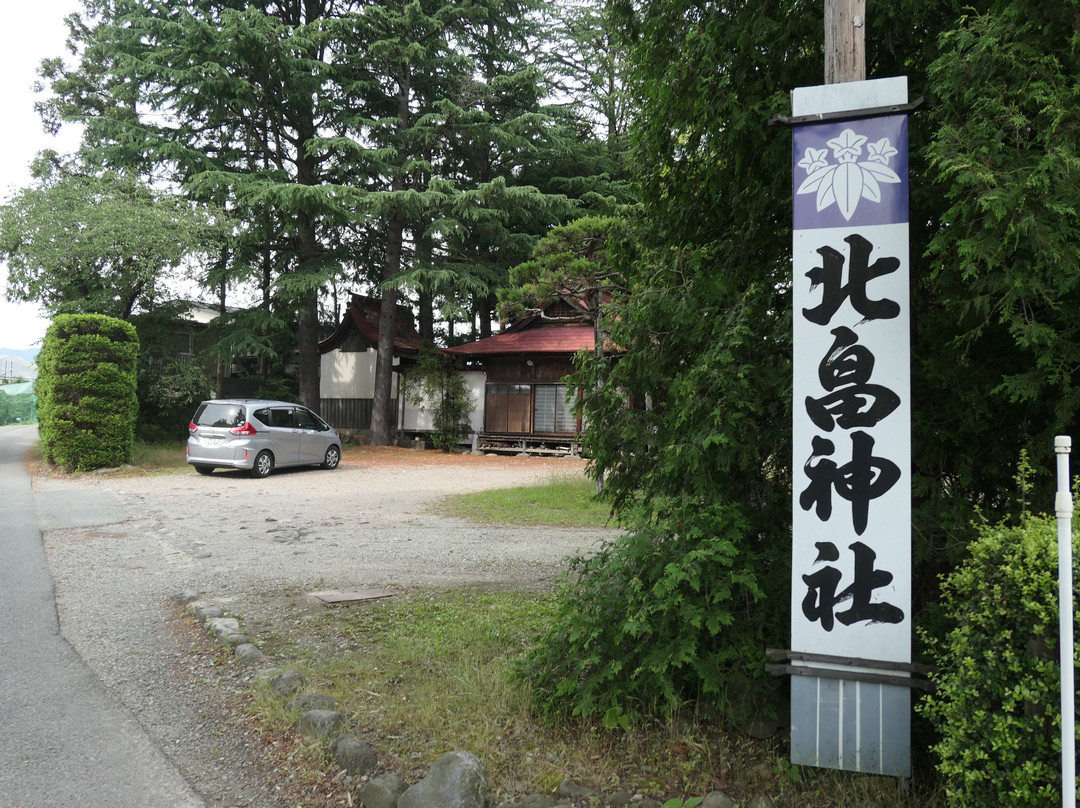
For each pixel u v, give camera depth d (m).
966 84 3.08
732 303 4.16
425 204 22.42
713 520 3.63
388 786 3.18
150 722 4.02
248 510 11.73
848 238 3.24
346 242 27.45
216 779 3.43
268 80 22.64
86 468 16.36
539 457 23.53
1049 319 3.20
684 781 3.21
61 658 5.00
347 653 4.90
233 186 21.66
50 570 7.50
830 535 3.20
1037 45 3.00
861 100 3.23
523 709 3.80
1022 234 2.80
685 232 4.97
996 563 2.52
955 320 3.43
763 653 3.59
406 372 26.14
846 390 3.21
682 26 4.41
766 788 3.14
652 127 4.61
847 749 3.15
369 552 8.46
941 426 3.65
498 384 25.17
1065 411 3.07
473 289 25.22
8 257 19.31
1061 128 2.82
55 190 19.62
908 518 3.10
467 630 5.19
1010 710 2.35
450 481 16.36
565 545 8.91
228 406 16.42
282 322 23.83
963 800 2.51
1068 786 2.09
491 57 28.39
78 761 3.58
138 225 19.47
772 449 3.99
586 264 12.62
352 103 26.00
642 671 3.75
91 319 16.48
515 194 22.30
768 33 4.03
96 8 27.69
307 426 18.09
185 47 21.38
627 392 4.61
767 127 4.21
